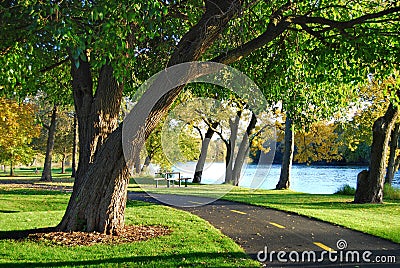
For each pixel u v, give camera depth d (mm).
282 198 18172
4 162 43375
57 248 7613
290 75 12898
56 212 12914
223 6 8352
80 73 9523
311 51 11078
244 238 8836
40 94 29734
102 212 8844
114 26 6676
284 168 26188
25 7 7414
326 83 13602
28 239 8297
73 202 9031
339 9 11367
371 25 10953
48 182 30516
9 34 8586
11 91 11242
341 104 15820
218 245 7945
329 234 9305
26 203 15344
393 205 15766
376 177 16844
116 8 6527
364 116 24375
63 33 6039
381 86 21984
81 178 9203
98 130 9375
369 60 9766
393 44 10266
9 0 8500
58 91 15758
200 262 6684
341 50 10070
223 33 9211
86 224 8852
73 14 7781
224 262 6695
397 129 24531
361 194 16891
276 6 11406
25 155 37500
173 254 7184
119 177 8961
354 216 12258
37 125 31844
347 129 26734
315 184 32031
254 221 11133
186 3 10820
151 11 6371
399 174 42000
